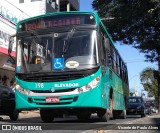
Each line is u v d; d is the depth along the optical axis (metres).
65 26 13.01
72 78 12.28
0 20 25.47
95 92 12.23
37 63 12.85
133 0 25.27
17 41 13.58
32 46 13.22
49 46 12.92
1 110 17.03
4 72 30.70
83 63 12.42
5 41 26.06
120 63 21.00
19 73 13.01
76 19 13.01
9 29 26.92
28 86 12.73
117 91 18.20
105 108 13.21
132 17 26.66
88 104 12.17
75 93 12.21
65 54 12.65
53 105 12.38
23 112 28.20
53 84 12.39
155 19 26.03
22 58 13.24
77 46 12.70
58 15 13.18
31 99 12.65
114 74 16.84
